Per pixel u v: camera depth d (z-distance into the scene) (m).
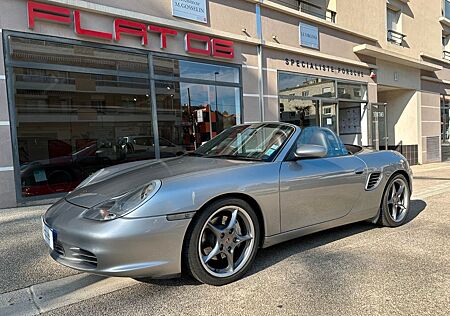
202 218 2.65
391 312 2.33
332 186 3.54
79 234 2.44
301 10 11.72
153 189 2.56
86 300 2.60
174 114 7.52
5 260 3.39
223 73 8.32
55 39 5.95
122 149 6.96
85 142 6.54
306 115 10.20
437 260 3.23
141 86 7.03
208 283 2.71
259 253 3.48
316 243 3.78
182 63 7.61
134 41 6.88
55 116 6.13
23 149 5.78
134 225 2.40
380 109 12.62
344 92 11.38
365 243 3.76
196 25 7.67
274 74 9.33
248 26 8.73
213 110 8.16
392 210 4.38
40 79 5.91
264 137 3.68
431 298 2.51
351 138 11.77
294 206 3.22
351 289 2.67
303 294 2.60
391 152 4.60
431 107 15.29
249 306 2.44
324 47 10.66
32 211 5.34
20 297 2.67
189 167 3.09
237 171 2.96
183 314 2.35
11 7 5.56
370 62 12.29
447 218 4.80
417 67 14.22
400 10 14.26
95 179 3.37
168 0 7.27
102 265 2.39
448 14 17.08
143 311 2.41
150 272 2.47
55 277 3.01
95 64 6.46
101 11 6.33
